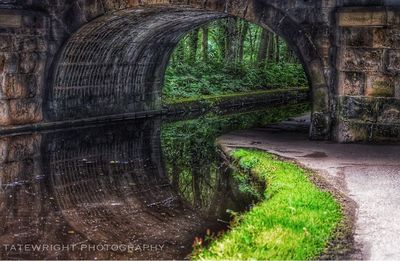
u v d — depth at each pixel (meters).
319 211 8.09
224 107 29.55
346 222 7.66
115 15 18.12
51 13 18.42
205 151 16.42
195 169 14.16
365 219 7.79
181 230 9.09
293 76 40.19
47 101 18.92
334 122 15.02
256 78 36.25
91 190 12.05
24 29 17.67
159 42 23.20
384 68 14.17
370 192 9.30
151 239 8.60
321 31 14.92
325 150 13.50
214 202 10.88
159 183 12.77
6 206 10.61
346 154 12.91
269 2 15.49
